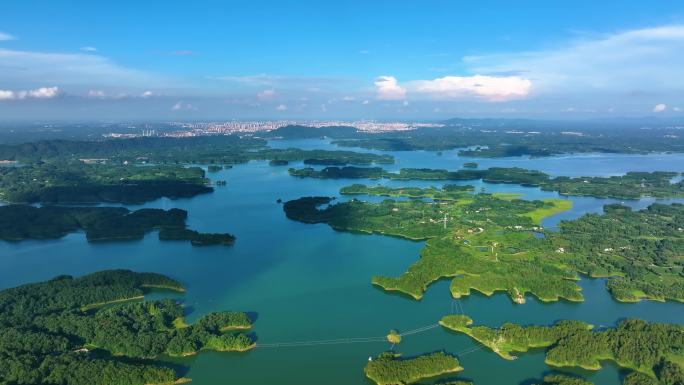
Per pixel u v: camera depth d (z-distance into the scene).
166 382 191.00
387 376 191.25
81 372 188.00
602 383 193.75
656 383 183.38
